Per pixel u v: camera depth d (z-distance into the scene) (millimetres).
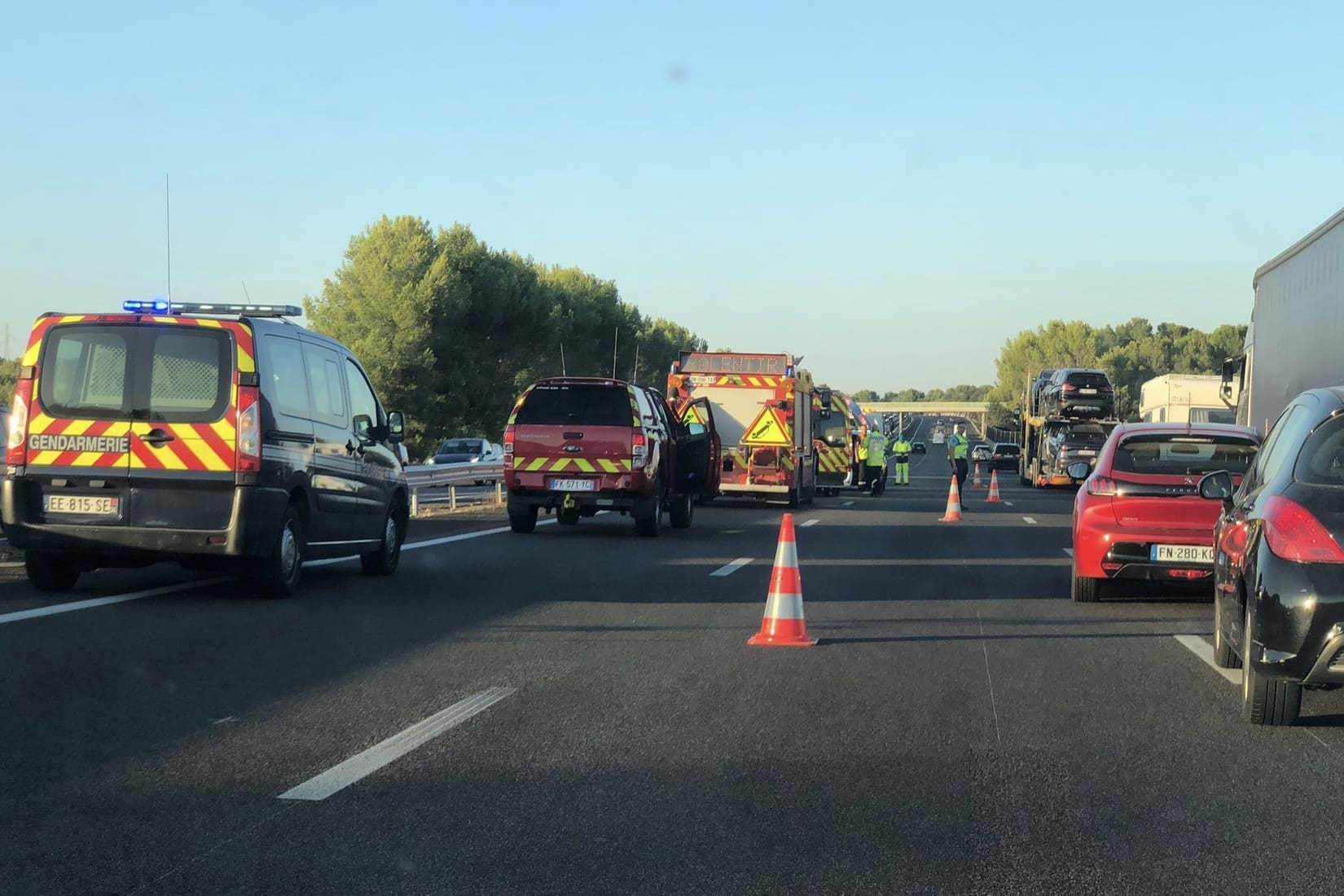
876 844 4816
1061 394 47406
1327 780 5789
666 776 5730
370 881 4359
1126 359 194250
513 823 5027
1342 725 6895
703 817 5129
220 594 11359
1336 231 14828
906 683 7961
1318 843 4859
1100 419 47156
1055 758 6145
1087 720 6988
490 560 15141
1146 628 10461
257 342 10570
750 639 9477
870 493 42469
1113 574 11758
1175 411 40844
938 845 4816
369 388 13344
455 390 73188
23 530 10453
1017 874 4496
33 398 10508
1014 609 11539
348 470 12281
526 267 82562
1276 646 6488
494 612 10719
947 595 12578
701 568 14523
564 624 10109
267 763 5852
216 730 6465
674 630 9922
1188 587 13297
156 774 5641
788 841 4844
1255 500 7180
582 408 18656
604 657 8711
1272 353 18203
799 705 7266
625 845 4777
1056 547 18562
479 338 77000
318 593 11734
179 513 10391
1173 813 5250
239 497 10375
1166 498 11695
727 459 29125
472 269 75000
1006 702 7441
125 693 7223
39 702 6941
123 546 10414
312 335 11906
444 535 18750
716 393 29250
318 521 11664
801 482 30422
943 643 9570
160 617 9953
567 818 5102
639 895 4262
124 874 4395
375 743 6258
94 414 10422
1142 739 6562
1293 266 17000
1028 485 53531
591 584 12789
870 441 39969
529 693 7492
